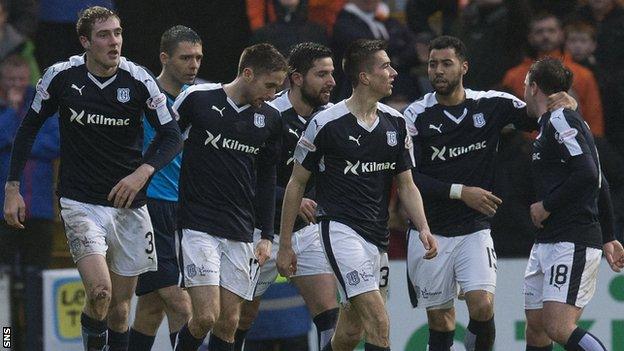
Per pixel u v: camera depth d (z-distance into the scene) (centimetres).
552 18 3909
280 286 3559
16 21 3906
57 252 3894
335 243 2862
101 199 2877
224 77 4303
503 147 3769
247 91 2892
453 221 3077
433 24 4247
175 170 3206
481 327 3083
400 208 3841
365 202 2891
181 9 4272
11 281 3491
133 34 4262
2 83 3675
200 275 2870
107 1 4047
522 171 3738
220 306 2933
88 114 2838
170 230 3203
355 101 2888
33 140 2905
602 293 3719
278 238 3192
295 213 2916
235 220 2919
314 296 3172
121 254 2933
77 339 3538
